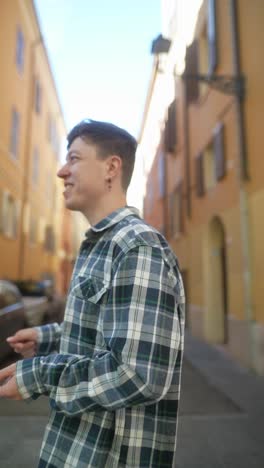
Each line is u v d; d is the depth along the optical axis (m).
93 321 1.16
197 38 11.78
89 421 1.14
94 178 1.34
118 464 1.09
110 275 1.15
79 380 1.05
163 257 1.14
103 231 1.26
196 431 4.25
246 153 7.97
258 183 7.45
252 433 4.21
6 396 1.11
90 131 1.36
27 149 18.78
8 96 15.62
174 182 15.48
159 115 19.92
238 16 8.37
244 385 6.22
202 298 11.34
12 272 16.70
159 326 1.05
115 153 1.35
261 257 7.29
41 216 22.66
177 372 1.19
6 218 15.91
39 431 4.09
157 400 1.03
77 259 1.33
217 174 9.72
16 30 16.27
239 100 8.11
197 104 11.80
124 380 1.00
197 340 11.17
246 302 7.71
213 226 10.74
